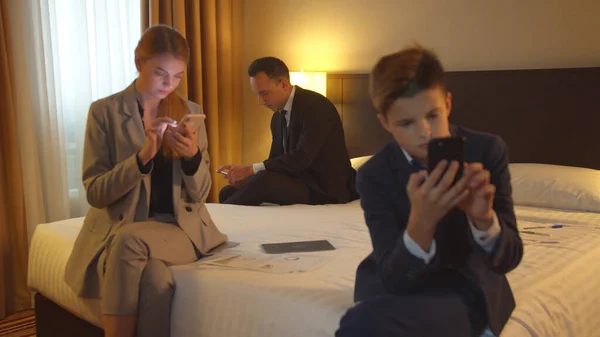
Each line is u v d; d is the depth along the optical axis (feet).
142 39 5.85
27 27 10.03
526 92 10.50
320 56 13.29
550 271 5.37
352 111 12.58
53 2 10.38
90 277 5.80
